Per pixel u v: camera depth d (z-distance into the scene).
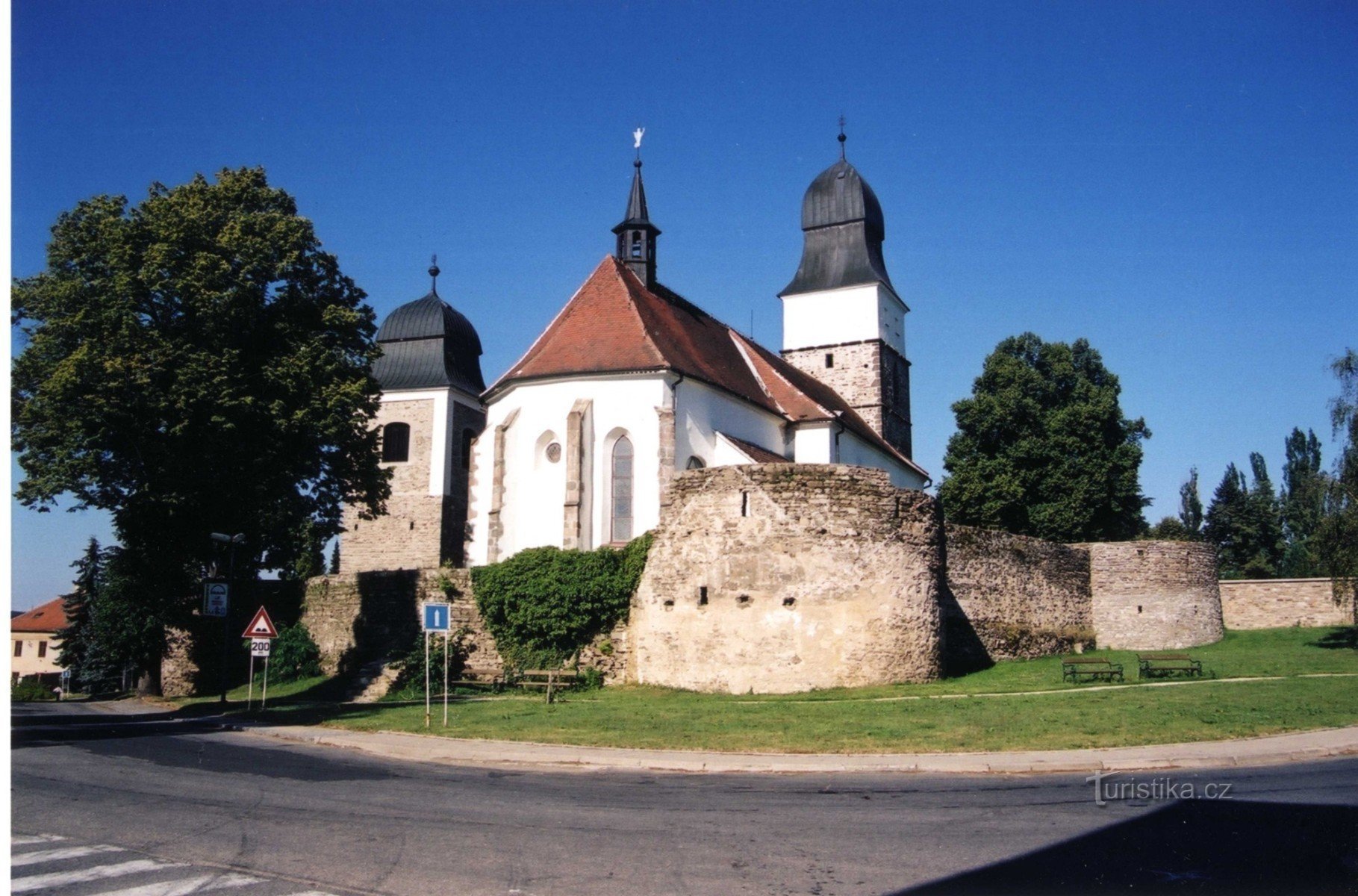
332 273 37.78
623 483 36.12
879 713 22.30
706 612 28.58
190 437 33.53
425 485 56.47
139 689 41.66
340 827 13.01
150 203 35.41
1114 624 42.09
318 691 34.72
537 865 11.05
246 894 10.03
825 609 27.73
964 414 55.47
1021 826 12.59
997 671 32.88
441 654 32.53
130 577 39.00
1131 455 53.88
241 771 18.06
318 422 34.81
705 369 39.91
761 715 22.64
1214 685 26.44
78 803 14.85
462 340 59.72
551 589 31.48
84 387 31.92
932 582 29.39
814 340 60.47
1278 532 80.25
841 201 61.62
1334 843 11.59
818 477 28.50
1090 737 18.64
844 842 11.93
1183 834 12.05
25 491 33.41
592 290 40.66
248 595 41.19
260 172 38.06
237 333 35.16
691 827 12.87
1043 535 53.38
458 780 16.80
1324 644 38.66
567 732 21.34
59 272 35.28
